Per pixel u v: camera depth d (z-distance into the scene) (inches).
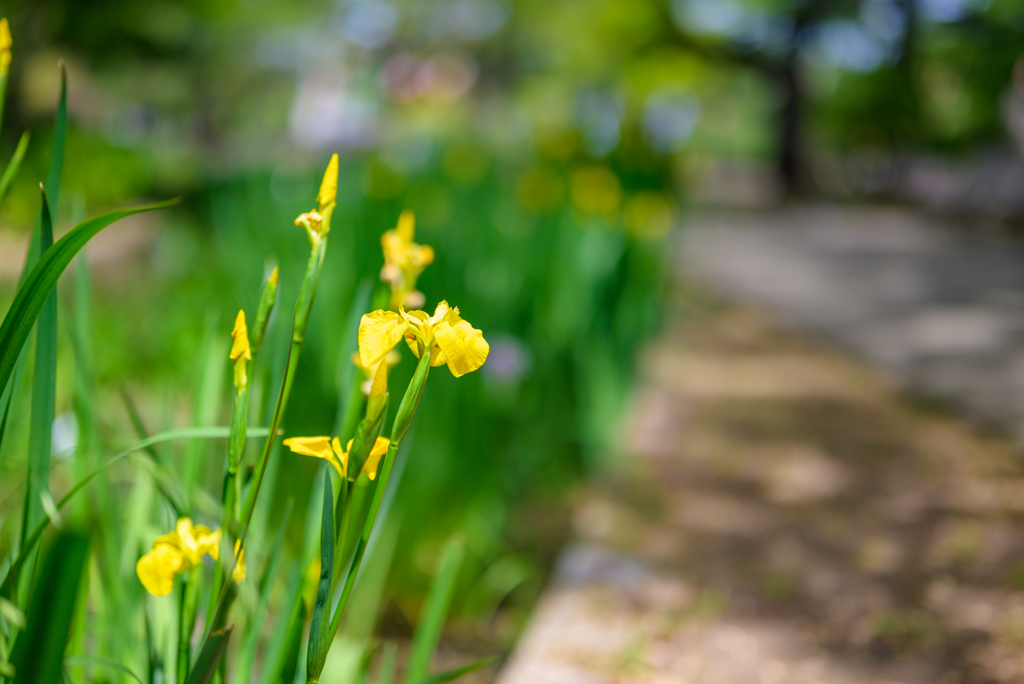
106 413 117.0
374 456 43.5
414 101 431.2
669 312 251.0
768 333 255.9
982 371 213.6
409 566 94.0
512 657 86.2
